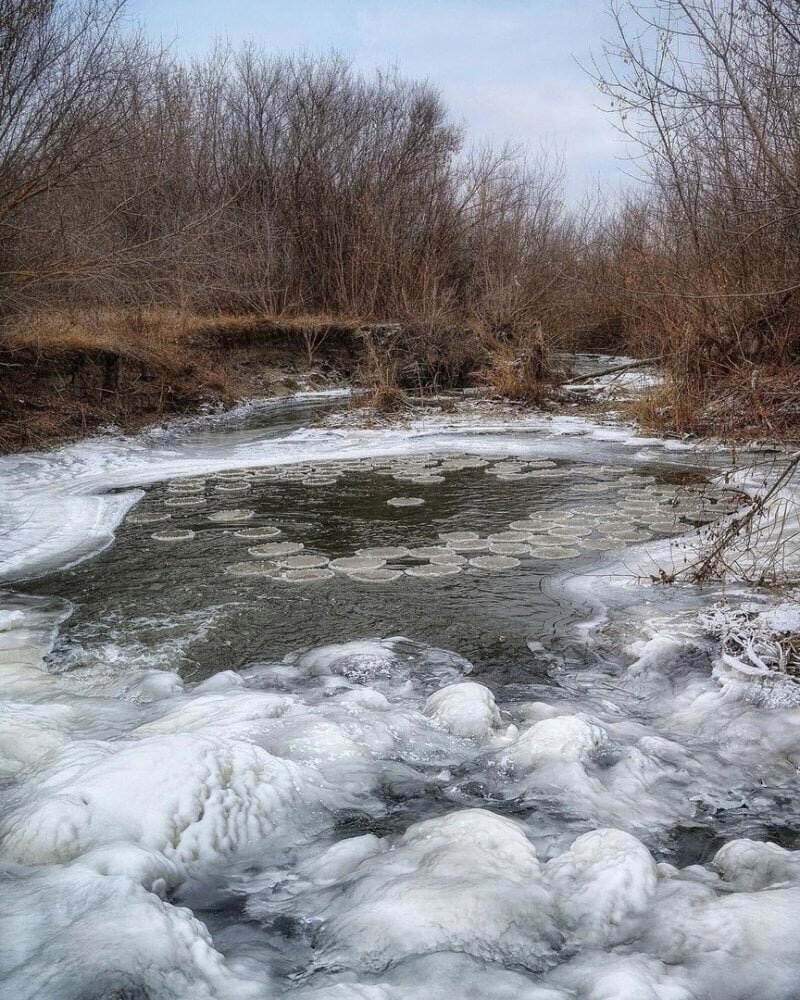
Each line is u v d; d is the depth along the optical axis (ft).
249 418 61.52
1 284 45.42
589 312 88.38
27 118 43.75
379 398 62.49
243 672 17.88
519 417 59.88
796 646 17.40
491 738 14.73
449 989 8.36
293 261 94.68
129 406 53.93
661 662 17.84
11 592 23.29
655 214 58.59
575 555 26.04
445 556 26.21
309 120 102.47
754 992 8.36
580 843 11.02
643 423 50.72
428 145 104.58
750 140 40.60
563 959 9.10
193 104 96.07
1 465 40.81
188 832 11.15
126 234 57.93
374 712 15.34
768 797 13.01
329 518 31.53
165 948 8.50
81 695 16.55
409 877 10.17
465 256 92.79
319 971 8.86
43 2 42.22
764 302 43.98
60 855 10.50
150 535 29.27
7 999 7.76
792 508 28.66
